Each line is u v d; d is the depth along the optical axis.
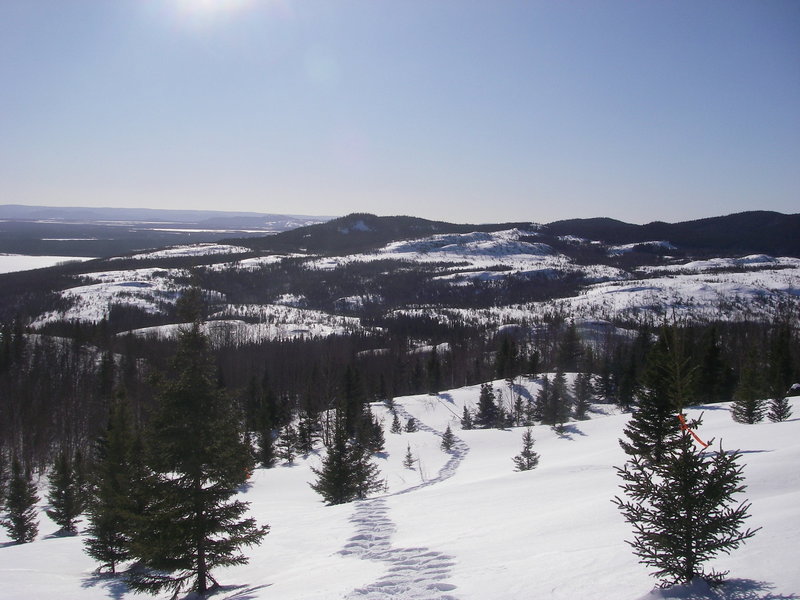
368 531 22.12
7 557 26.48
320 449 68.75
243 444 17.94
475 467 50.25
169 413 16.98
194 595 16.94
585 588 9.62
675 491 8.56
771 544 10.13
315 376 98.50
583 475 28.14
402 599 10.95
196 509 16.80
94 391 90.50
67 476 39.81
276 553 21.19
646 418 23.38
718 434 32.06
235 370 106.94
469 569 12.80
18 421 76.00
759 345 104.94
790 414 39.62
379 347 148.75
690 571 8.62
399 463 56.94
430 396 95.75
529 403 84.62
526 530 16.72
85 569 24.78
